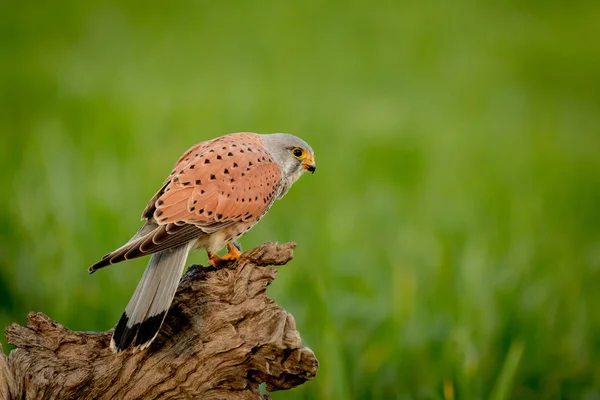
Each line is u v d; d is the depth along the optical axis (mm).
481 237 12203
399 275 10539
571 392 9836
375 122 19359
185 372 5680
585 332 10734
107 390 5699
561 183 16875
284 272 10672
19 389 5480
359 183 15453
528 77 24141
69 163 12906
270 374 5652
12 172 14438
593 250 13281
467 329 9570
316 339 9805
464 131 19688
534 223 14102
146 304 5648
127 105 18641
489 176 16719
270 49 25453
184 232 6125
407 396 9422
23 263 10625
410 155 17344
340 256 11641
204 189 6375
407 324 10016
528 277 11492
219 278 5852
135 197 12570
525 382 9836
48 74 21500
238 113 18312
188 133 16406
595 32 27641
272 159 7055
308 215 13461
